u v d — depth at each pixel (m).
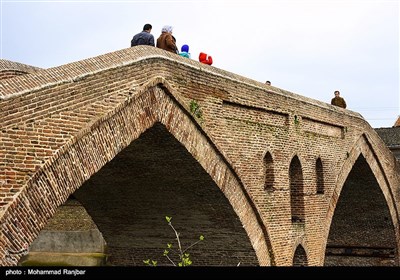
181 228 17.05
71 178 9.50
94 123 9.98
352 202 26.73
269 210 15.77
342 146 20.55
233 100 14.20
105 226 18.62
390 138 36.97
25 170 8.70
